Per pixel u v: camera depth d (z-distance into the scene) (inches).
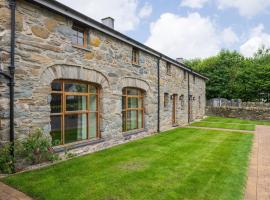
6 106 206.5
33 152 223.8
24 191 172.6
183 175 216.4
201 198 169.5
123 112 392.8
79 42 292.0
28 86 224.1
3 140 205.6
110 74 336.2
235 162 264.4
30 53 225.1
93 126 323.0
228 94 1210.6
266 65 1119.0
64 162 250.7
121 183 193.8
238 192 181.9
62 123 272.1
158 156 283.7
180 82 639.1
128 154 291.7
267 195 179.6
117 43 351.3
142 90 440.5
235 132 509.7
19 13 215.2
